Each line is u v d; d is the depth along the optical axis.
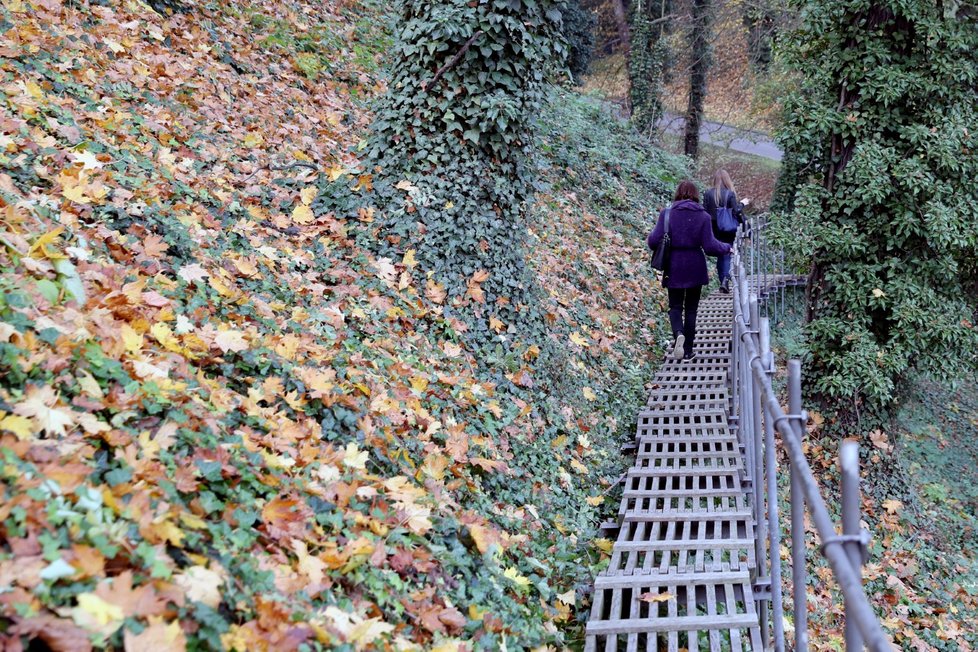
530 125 7.13
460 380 5.52
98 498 2.36
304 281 5.34
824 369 9.70
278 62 9.19
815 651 5.83
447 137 6.66
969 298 10.12
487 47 6.55
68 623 1.93
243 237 5.32
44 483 2.26
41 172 4.38
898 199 9.03
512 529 4.60
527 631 3.74
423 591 3.37
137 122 5.81
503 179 6.87
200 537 2.63
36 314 3.06
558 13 6.96
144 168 5.25
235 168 6.28
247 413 3.58
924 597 7.66
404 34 6.72
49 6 6.44
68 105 5.39
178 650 2.09
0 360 2.72
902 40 9.12
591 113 16.78
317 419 3.99
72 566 2.08
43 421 2.59
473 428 5.17
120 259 4.18
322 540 3.14
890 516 8.95
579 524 5.29
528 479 5.30
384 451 4.09
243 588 2.54
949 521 9.84
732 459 6.22
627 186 14.52
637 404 7.85
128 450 2.73
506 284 6.75
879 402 9.38
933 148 8.78
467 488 4.52
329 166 7.12
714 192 10.73
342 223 6.25
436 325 5.92
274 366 4.04
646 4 24.09
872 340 9.26
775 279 12.70
